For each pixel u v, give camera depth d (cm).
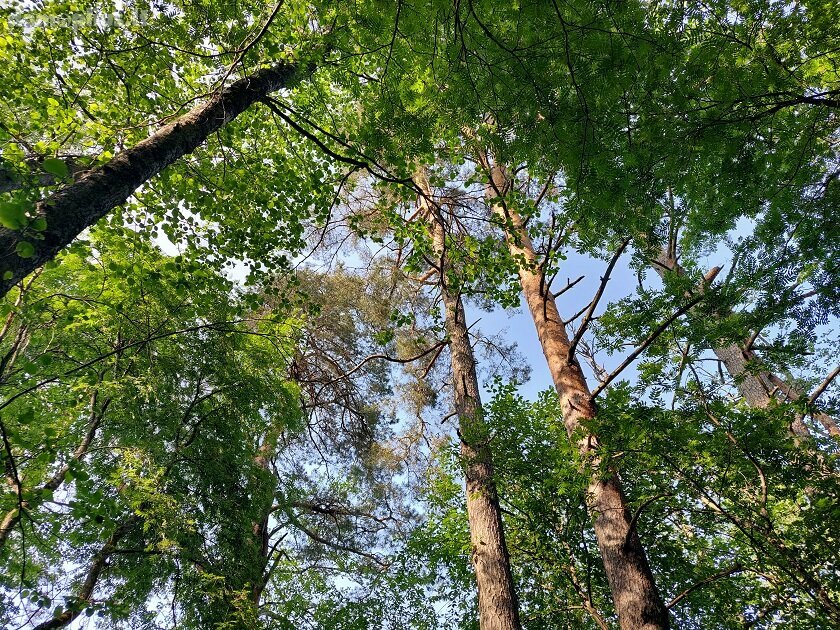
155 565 625
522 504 785
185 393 775
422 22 399
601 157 403
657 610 452
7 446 284
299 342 1100
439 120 488
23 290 493
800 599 382
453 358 866
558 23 361
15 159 359
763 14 356
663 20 367
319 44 493
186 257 591
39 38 484
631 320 549
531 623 763
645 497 542
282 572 1161
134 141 534
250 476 832
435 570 1060
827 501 344
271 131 686
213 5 513
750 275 482
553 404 805
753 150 413
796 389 614
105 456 655
